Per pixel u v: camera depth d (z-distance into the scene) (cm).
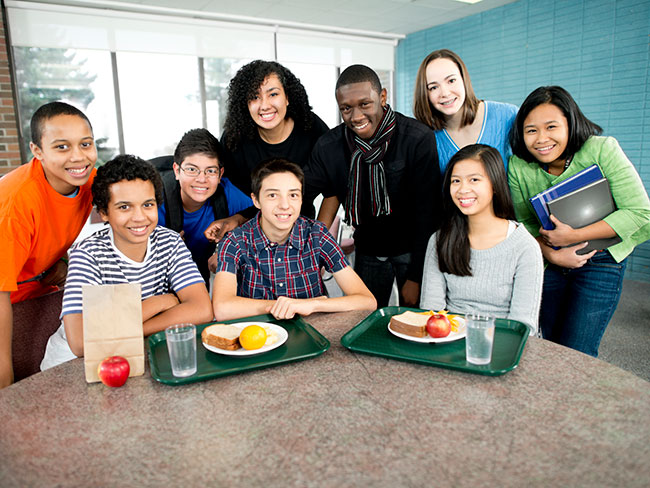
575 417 78
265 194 144
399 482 64
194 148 177
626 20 408
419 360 98
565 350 104
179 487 64
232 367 98
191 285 137
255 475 66
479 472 65
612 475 64
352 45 611
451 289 156
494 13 512
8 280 127
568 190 161
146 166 126
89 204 157
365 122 169
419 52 612
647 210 157
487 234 148
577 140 163
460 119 198
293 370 98
